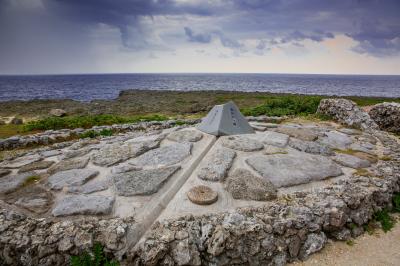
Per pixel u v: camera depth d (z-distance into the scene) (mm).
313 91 66500
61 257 3455
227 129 6848
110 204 4160
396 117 10039
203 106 28016
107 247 3479
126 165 5473
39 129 11461
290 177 4949
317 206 4109
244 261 3531
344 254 3869
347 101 10297
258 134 7152
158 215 4000
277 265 3613
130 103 34906
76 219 3920
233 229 3549
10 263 3475
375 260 3779
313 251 3814
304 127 8469
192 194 4336
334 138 7352
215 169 5102
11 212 3969
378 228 4445
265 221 3783
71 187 4727
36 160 6141
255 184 4668
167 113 25281
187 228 3643
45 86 94062
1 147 8305
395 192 5164
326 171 5266
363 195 4445
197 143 6410
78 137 9188
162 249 3342
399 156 6395
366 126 8984
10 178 5195
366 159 6020
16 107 32844
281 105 13250
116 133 9641
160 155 5809
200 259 3418
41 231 3641
